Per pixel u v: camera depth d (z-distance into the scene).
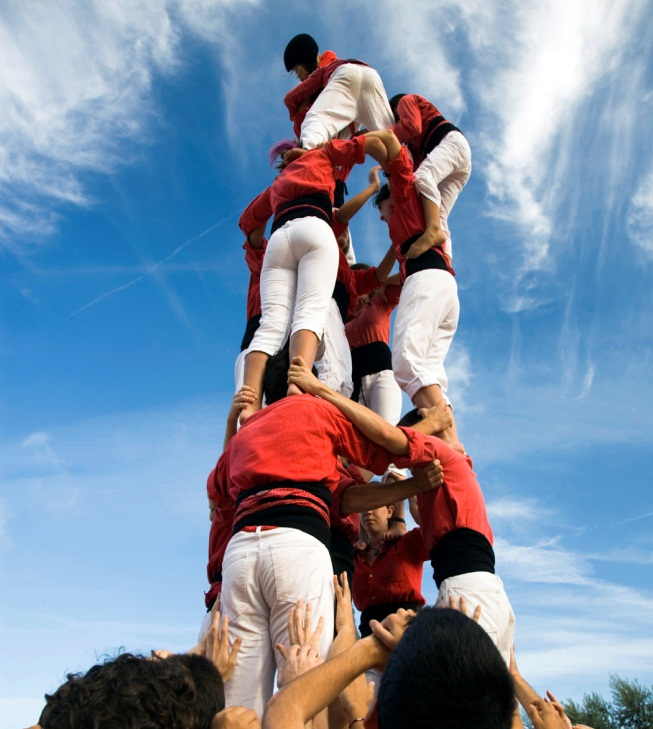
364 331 6.39
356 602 4.87
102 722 1.83
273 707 2.16
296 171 5.17
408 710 1.62
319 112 6.12
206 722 2.20
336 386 5.21
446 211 6.07
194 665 2.34
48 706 1.97
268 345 4.76
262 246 5.84
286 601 3.13
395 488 3.96
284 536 3.21
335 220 5.80
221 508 3.96
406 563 4.76
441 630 1.71
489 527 4.10
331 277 4.85
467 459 4.43
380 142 5.28
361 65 6.34
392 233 5.60
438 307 5.21
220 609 3.41
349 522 4.16
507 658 3.88
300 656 2.88
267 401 4.40
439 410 4.45
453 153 5.80
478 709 1.61
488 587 3.79
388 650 2.40
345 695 2.74
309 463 3.41
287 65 7.33
